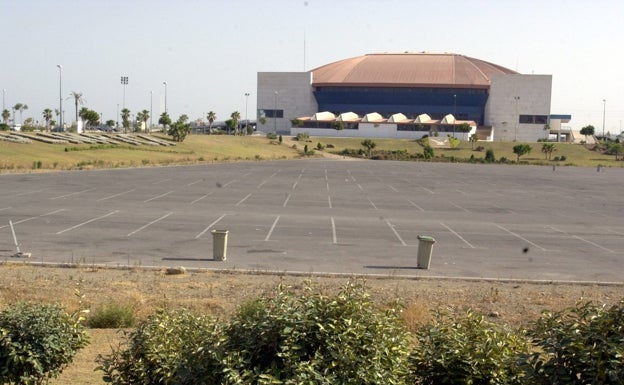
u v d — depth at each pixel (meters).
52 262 21.27
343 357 5.83
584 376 5.68
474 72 198.38
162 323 7.90
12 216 32.38
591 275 22.02
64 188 47.66
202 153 100.25
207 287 17.89
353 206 42.38
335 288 17.95
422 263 22.38
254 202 42.62
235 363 5.97
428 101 193.25
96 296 16.36
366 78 196.88
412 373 6.81
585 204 48.44
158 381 7.62
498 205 46.00
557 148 145.12
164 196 44.44
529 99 186.75
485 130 183.25
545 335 6.12
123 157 81.62
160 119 133.38
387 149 143.62
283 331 6.00
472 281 20.34
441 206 44.19
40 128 156.62
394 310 6.98
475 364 6.58
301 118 188.25
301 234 29.41
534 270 22.67
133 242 25.83
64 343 8.13
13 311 8.16
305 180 63.62
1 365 7.82
